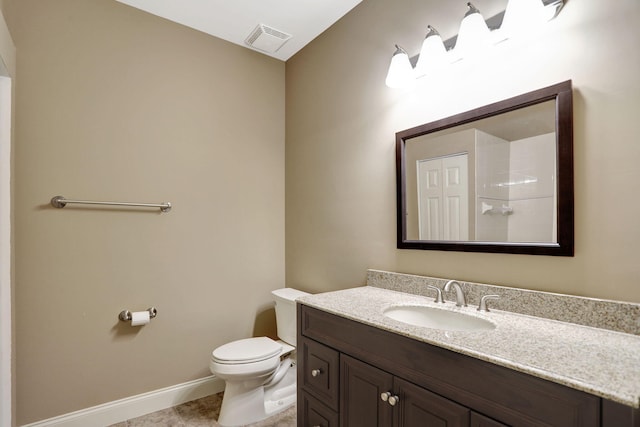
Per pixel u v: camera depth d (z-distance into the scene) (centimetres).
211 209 239
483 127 147
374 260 199
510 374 87
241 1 207
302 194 256
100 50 200
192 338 229
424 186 171
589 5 119
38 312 179
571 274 122
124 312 203
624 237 111
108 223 201
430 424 104
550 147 127
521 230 134
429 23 171
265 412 205
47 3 185
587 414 74
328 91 234
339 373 140
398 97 186
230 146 249
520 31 133
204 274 235
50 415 182
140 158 212
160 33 221
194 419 204
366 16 206
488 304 142
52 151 185
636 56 109
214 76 243
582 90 120
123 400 203
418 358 109
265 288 263
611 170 114
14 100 171
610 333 109
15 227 173
